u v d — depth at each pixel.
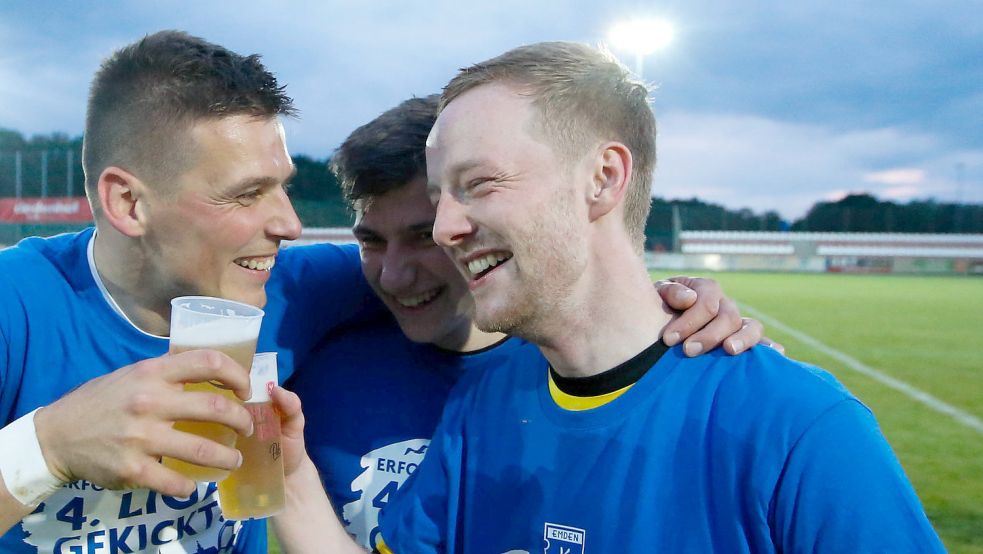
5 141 36.88
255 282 1.73
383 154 1.86
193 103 1.51
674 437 1.31
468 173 1.33
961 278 33.34
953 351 11.19
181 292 1.71
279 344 2.07
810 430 1.17
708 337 1.37
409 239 1.95
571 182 1.34
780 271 36.66
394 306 2.10
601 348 1.40
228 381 1.19
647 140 1.42
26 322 1.68
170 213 1.58
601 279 1.38
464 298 2.05
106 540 1.75
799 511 1.13
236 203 1.60
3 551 1.71
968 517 4.09
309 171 37.19
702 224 41.78
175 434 1.15
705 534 1.23
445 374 2.16
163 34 1.65
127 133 1.55
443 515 1.62
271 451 1.40
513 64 1.35
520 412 1.53
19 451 1.17
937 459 5.34
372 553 1.72
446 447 1.66
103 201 1.61
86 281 1.74
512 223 1.31
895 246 38.22
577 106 1.33
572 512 1.37
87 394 1.18
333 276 2.23
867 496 1.10
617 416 1.36
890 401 7.55
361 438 2.15
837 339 12.56
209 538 1.94
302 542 1.64
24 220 34.34
